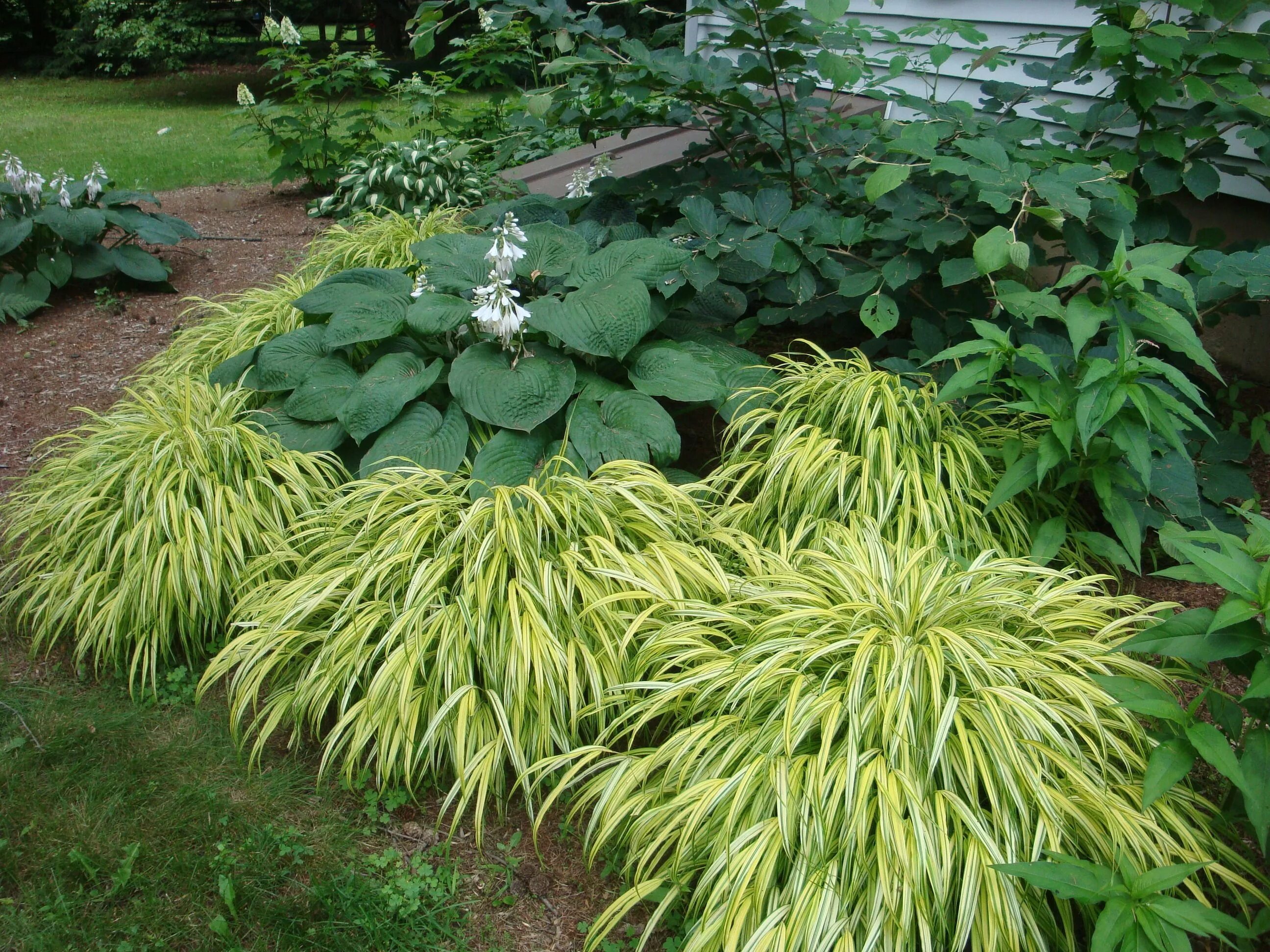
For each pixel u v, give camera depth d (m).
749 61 4.13
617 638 2.54
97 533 3.13
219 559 2.93
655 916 2.02
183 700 2.90
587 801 2.26
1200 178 3.50
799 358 4.46
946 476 3.16
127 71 16.41
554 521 2.70
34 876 2.29
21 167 5.74
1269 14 3.93
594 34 4.04
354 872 2.32
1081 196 3.26
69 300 6.05
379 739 2.42
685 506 2.94
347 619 2.68
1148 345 3.71
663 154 6.42
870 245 4.14
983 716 2.05
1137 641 1.91
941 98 5.52
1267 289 2.97
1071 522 3.18
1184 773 1.85
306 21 17.75
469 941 2.18
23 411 4.62
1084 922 2.06
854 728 1.99
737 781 2.01
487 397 3.24
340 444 3.47
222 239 7.26
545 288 3.87
